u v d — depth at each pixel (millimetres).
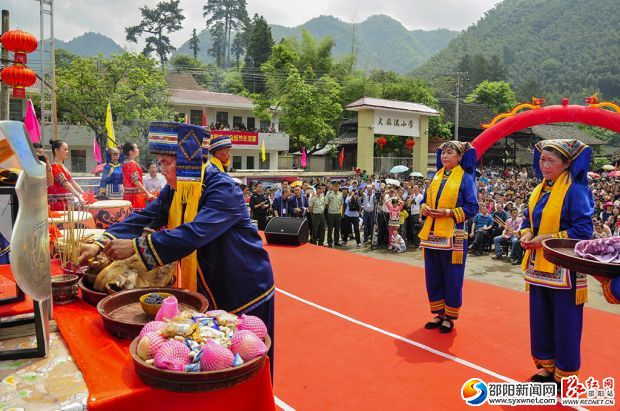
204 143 2428
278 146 31812
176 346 1680
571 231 3543
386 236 13141
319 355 4258
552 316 3734
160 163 2504
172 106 29766
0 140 1973
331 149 37406
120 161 7859
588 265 2680
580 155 3615
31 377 1713
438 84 68125
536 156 4070
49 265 1928
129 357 1866
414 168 26781
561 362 3605
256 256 2561
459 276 4844
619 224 10820
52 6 14484
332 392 3559
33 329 2080
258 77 43938
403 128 25531
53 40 14578
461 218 4785
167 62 66500
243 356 1739
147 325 1869
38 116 23609
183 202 2412
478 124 41906
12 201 2258
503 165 44500
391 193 12836
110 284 2521
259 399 1872
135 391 1613
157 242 2141
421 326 5059
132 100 23469
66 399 1563
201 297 2281
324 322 5145
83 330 2117
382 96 40094
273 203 12570
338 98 33719
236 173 26797
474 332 4898
